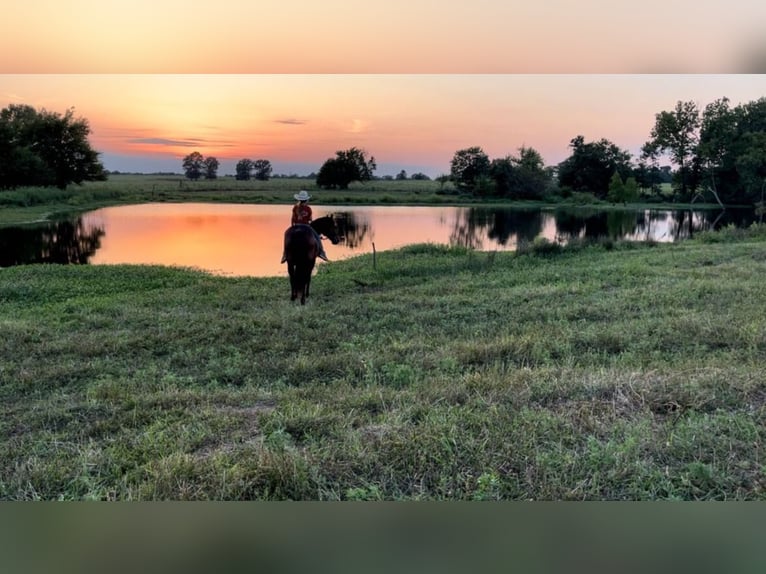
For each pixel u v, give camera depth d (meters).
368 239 19.06
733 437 3.07
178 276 11.18
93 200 33.44
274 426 3.52
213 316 7.18
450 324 6.45
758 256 11.02
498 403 3.71
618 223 23.48
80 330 6.67
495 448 3.03
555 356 5.09
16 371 5.08
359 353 5.27
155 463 3.01
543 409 3.53
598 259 11.88
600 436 3.21
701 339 5.22
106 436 3.59
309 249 8.46
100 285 10.12
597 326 5.91
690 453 2.92
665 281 8.51
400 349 5.38
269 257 15.10
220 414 3.84
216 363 5.23
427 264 11.99
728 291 7.41
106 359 5.41
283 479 2.73
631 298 7.26
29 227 21.81
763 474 2.70
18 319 7.36
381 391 4.11
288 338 6.07
